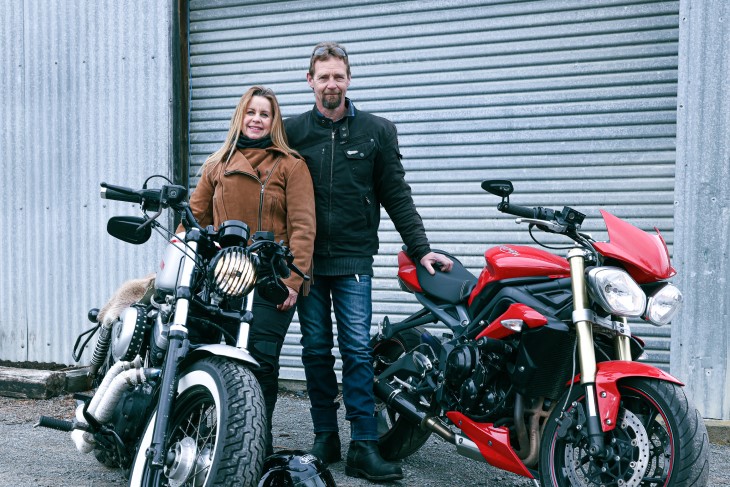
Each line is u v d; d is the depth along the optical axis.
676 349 4.70
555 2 5.18
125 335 3.13
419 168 5.57
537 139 5.25
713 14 4.59
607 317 3.03
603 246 2.99
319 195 3.81
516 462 3.09
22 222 6.61
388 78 5.64
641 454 2.78
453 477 3.80
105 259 6.34
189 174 6.29
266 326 3.51
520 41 5.29
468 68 5.42
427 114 5.54
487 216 5.40
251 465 2.31
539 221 3.12
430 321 3.94
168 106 6.10
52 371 5.73
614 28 5.04
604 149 5.09
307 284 3.59
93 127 6.34
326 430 3.90
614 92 5.06
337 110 3.82
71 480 3.61
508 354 3.19
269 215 3.60
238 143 3.70
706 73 4.62
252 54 6.05
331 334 3.95
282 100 5.98
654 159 4.97
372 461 3.65
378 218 3.97
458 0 5.43
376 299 5.73
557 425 3.01
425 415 3.54
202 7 6.20
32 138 6.55
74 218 6.43
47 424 3.18
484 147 5.39
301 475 2.61
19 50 6.56
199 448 2.56
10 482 3.56
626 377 2.86
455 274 3.76
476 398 3.24
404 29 5.59
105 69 6.29
